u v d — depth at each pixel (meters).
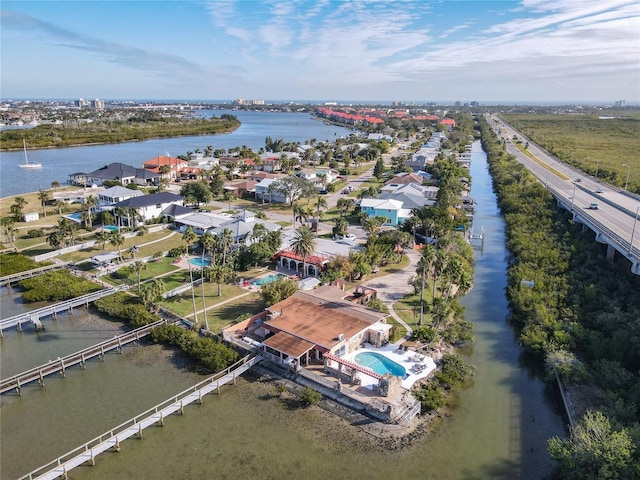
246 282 91.31
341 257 93.00
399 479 46.22
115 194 142.25
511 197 152.75
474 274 101.62
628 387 56.22
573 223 120.69
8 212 138.88
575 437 45.25
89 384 62.53
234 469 47.59
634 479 40.91
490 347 71.69
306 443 51.22
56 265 99.31
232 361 65.69
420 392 58.12
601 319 69.50
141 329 73.44
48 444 51.44
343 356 65.62
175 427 54.00
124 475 47.00
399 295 85.88
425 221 114.88
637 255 79.38
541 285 84.31
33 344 71.94
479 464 48.12
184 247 104.06
